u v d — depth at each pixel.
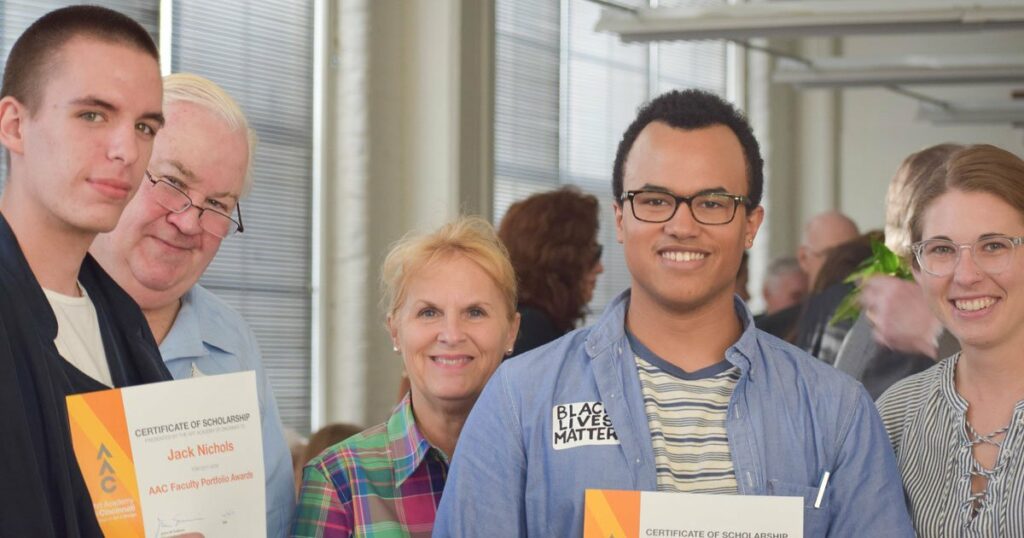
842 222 7.01
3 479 1.56
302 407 6.87
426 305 2.56
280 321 6.76
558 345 2.06
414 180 7.30
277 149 6.80
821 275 4.09
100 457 1.73
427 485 2.52
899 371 3.01
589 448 1.94
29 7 5.38
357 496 2.48
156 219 2.32
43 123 1.76
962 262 2.26
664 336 1.99
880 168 12.30
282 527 2.49
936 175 2.36
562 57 9.59
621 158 2.00
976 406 2.32
